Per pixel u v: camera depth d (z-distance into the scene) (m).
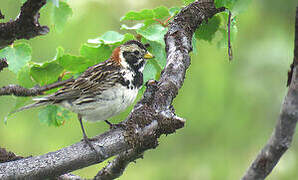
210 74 15.10
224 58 15.25
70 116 10.70
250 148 15.11
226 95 15.13
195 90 15.16
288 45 15.29
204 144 15.48
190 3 9.95
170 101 8.47
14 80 14.85
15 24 7.46
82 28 15.23
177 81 8.72
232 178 14.90
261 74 15.23
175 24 9.66
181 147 15.77
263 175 6.56
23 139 15.78
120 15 15.90
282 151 6.40
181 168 15.43
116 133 8.23
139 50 9.91
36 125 15.78
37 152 15.69
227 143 15.24
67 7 8.80
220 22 10.19
